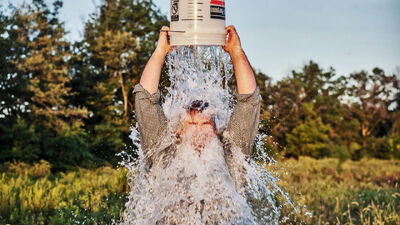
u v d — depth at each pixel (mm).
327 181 13547
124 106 27906
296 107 40562
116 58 28547
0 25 22578
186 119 2672
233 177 2668
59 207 7332
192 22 2504
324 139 37562
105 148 20875
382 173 17938
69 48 29812
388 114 57562
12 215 6676
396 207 8203
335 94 50562
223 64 3000
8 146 19125
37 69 24172
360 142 48031
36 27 26047
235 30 2600
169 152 2656
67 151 19609
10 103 22359
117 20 32875
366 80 60031
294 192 8898
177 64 3027
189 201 2592
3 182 10531
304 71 47125
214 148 2629
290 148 36375
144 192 2852
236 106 2637
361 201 8719
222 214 2590
